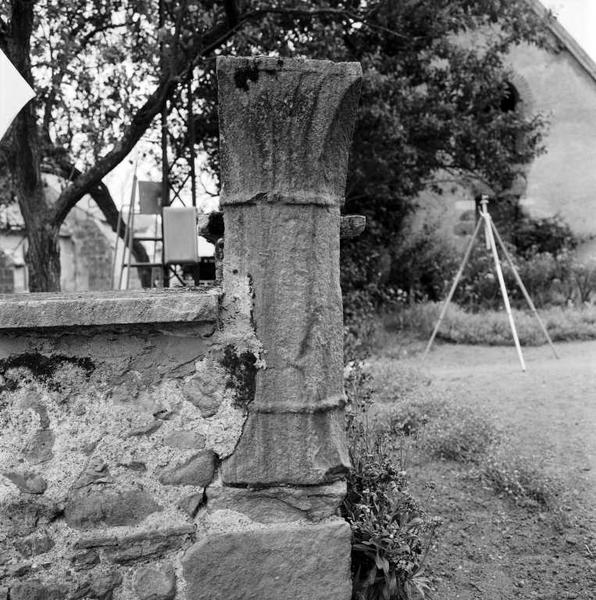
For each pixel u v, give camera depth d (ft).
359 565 8.00
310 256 7.20
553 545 11.00
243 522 7.26
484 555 10.75
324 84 6.92
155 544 7.14
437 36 30.19
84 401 7.09
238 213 7.16
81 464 7.09
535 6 36.55
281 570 7.23
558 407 17.20
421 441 14.21
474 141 33.32
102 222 67.46
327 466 7.28
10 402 7.01
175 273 26.89
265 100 6.88
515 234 40.45
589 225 39.99
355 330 27.50
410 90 32.32
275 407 7.20
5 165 24.79
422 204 40.93
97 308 6.84
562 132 40.27
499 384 20.10
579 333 28.55
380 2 24.82
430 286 39.01
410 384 19.39
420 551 8.80
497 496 12.33
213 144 31.71
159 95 21.75
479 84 33.24
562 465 13.65
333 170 7.29
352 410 10.43
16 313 6.73
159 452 7.18
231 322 7.23
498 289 36.14
